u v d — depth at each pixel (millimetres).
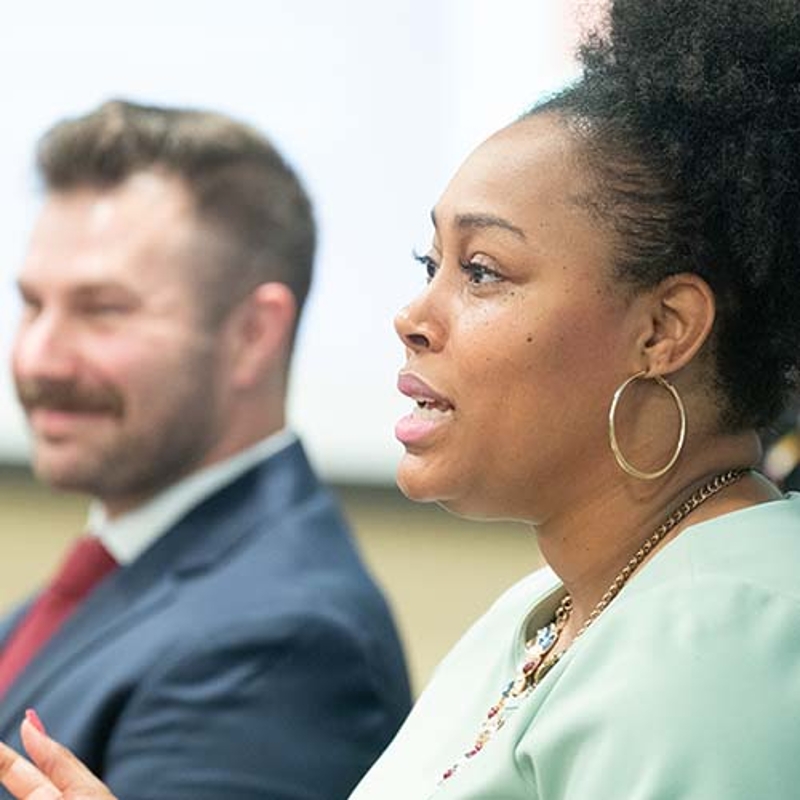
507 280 3473
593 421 3475
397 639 5855
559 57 8344
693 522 3514
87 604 5832
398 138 8719
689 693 3102
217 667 5461
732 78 3447
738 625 3186
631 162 3441
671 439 3484
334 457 8812
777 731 3074
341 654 5543
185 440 6031
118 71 8820
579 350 3445
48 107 8844
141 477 6020
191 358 6035
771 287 3469
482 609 9016
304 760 5398
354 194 8727
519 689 3688
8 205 8875
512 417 3473
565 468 3514
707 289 3439
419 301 3549
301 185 6355
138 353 6000
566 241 3441
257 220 6160
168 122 6230
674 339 3445
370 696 5590
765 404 3535
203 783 5320
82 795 3676
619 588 3525
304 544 5828
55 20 8852
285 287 6203
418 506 8977
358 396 8812
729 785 3023
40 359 6012
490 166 3514
